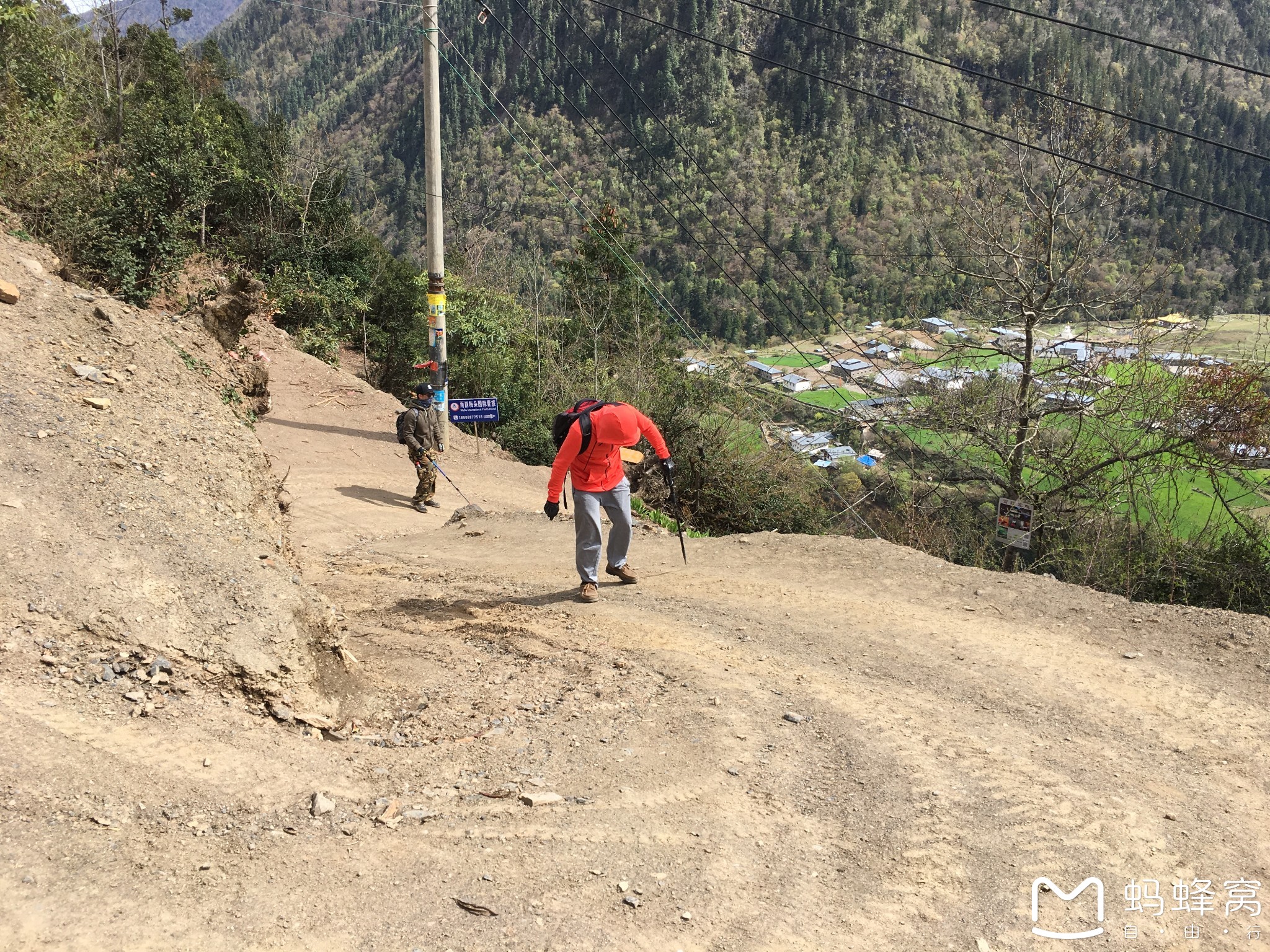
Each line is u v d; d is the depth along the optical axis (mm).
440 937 2547
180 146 18062
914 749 4148
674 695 4727
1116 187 18406
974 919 2902
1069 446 18562
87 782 2900
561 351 24750
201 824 2889
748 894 2951
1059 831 3477
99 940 2260
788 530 17156
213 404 6621
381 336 22922
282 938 2428
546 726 4289
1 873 2396
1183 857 3324
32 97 18359
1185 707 4695
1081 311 18875
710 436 18094
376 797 3352
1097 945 2801
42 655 3426
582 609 6398
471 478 14336
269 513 6027
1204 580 12422
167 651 3740
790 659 5340
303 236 23219
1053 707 4703
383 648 5539
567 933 2633
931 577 6977
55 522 4152
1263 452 16266
